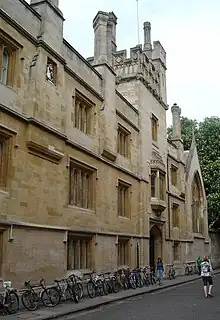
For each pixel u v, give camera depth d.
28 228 13.62
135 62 26.83
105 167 20.62
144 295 18.64
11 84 13.86
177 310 13.42
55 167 15.71
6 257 12.45
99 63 21.36
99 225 19.34
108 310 13.63
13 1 13.98
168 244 29.41
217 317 11.88
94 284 17.09
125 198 23.67
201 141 45.41
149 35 31.81
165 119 31.58
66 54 17.48
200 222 40.19
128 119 24.27
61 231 15.64
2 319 10.92
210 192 43.09
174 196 32.25
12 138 13.39
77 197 17.92
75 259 17.33
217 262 44.28
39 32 15.42
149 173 26.80
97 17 22.05
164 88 31.84
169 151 33.03
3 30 13.36
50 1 16.17
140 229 24.58
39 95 14.70
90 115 19.77
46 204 14.84
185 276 31.08
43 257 14.30
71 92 17.73
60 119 16.08
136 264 23.48
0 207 12.46
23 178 13.68
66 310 12.80
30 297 12.75
